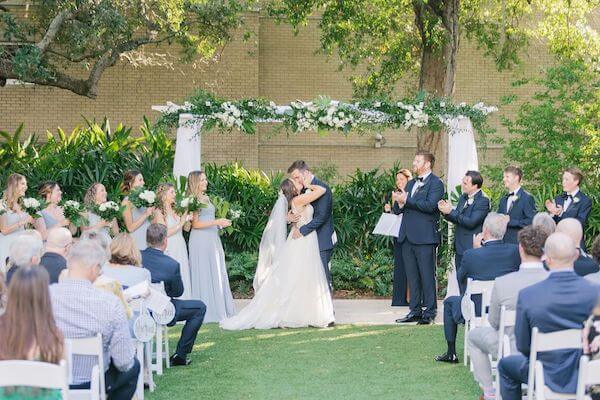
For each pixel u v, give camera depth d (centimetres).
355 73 2195
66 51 1644
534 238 559
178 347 748
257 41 2092
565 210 929
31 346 404
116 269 641
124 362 491
